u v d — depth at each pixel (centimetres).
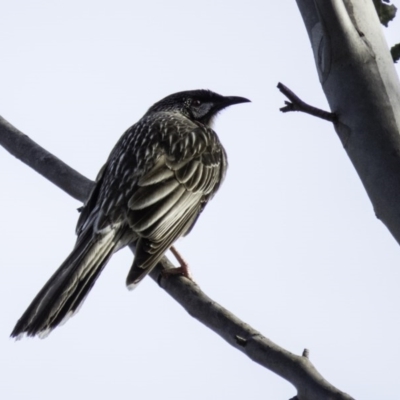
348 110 830
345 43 837
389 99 822
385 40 864
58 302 1026
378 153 805
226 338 899
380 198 798
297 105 837
